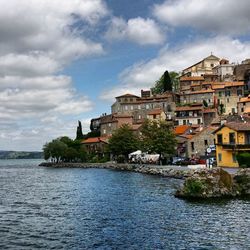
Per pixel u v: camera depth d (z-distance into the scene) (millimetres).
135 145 150125
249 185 51281
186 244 28219
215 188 49969
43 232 32938
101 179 90375
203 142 122250
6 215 41469
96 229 33594
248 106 163375
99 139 197250
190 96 197875
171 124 166375
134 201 49281
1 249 27828
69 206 47500
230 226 33188
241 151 82000
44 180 96375
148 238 30062
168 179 80312
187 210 41000
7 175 125125
